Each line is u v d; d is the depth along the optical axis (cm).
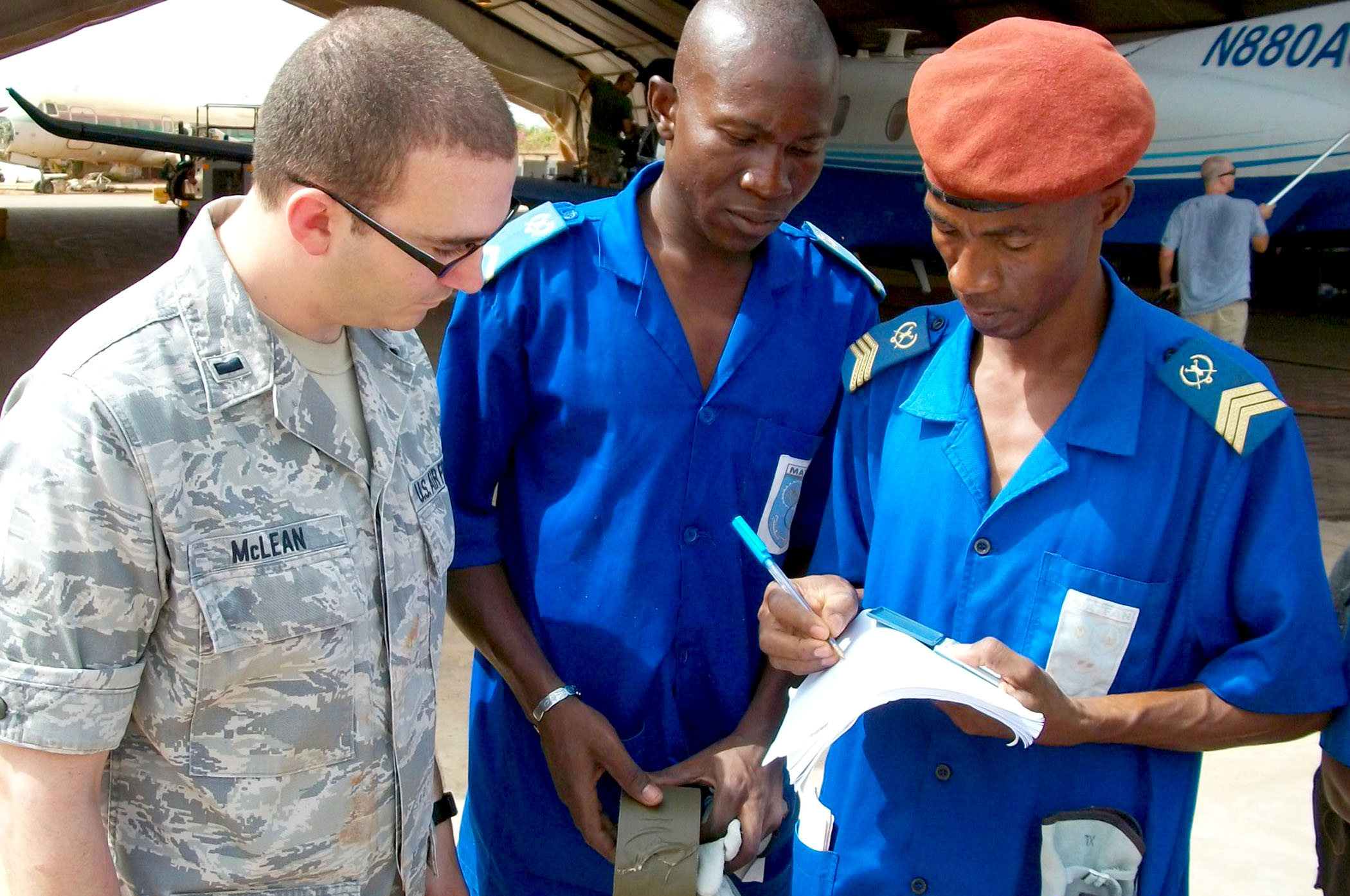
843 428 156
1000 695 115
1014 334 127
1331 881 150
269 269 114
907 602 141
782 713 161
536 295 158
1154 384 131
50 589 103
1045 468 130
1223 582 129
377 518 122
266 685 114
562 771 150
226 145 1283
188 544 109
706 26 143
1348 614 143
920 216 1260
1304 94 1041
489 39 1931
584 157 1577
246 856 117
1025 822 133
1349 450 687
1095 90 115
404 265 111
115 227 1959
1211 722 127
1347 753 129
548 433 161
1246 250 773
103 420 104
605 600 157
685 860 139
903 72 1208
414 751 128
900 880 140
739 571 163
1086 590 128
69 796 106
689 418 158
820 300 169
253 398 113
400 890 131
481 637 161
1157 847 134
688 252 158
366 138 104
